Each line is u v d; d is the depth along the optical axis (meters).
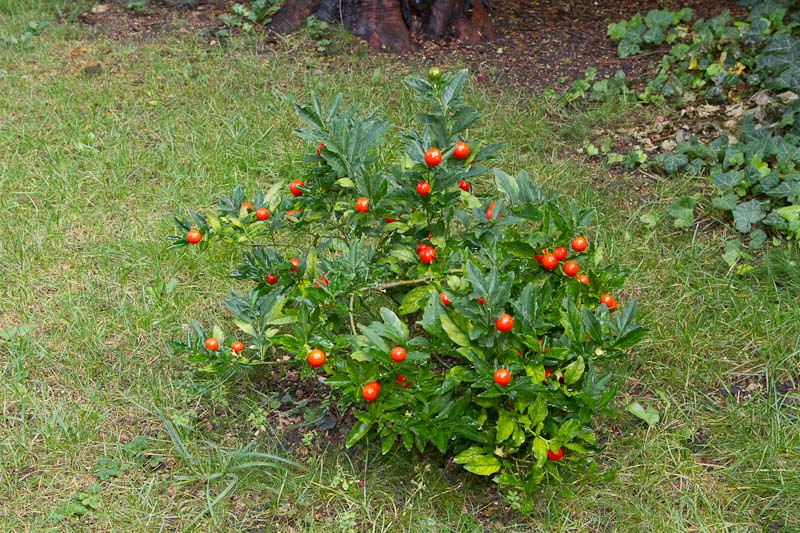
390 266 1.47
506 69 2.47
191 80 2.38
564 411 1.36
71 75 2.43
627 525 1.35
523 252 1.38
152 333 1.62
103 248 1.78
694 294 1.67
